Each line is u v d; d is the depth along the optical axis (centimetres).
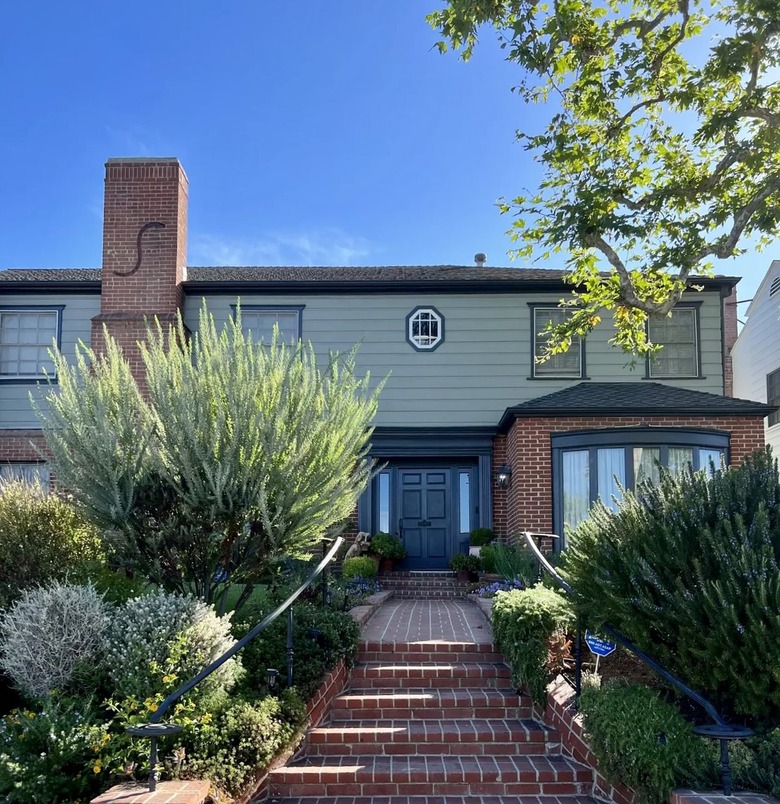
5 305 1680
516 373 1670
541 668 746
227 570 855
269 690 700
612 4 1187
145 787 537
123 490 809
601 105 1164
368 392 1656
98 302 1684
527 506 1433
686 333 1680
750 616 519
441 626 1025
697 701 548
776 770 516
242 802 591
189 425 797
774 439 1986
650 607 570
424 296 1697
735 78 1105
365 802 622
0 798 536
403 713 759
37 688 644
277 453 818
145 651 636
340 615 862
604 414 1438
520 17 1056
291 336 1681
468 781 639
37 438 1603
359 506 1642
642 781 540
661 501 641
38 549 804
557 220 1156
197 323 1662
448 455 1659
